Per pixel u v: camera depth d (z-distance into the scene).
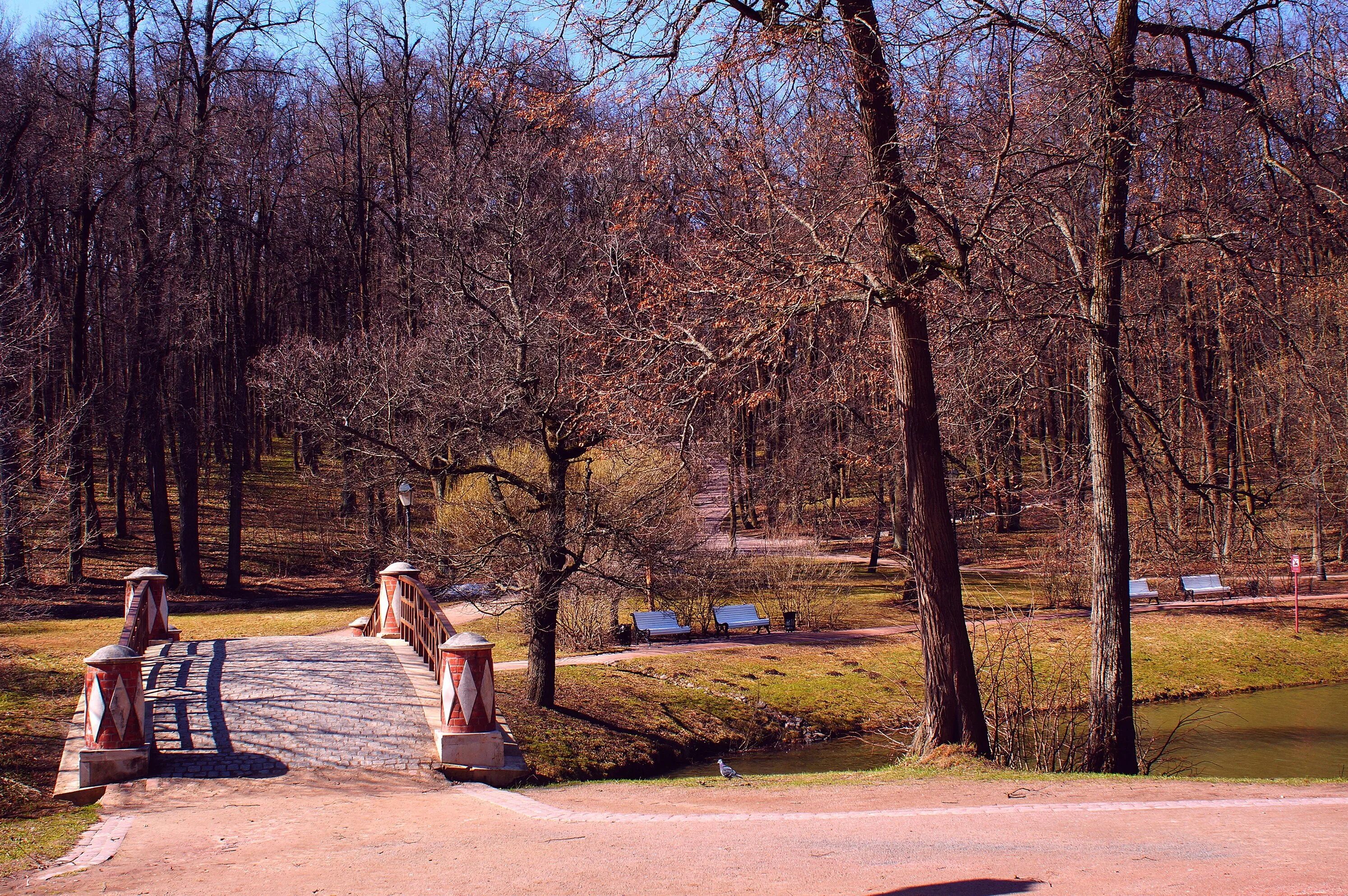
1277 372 29.67
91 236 40.72
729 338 13.74
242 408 45.56
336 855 7.71
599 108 14.29
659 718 20.92
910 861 6.60
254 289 47.19
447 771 11.66
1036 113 13.17
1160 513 24.53
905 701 23.73
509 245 18.75
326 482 45.97
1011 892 5.56
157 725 13.27
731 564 29.22
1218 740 21.42
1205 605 33.66
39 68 34.81
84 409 30.92
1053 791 9.73
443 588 20.70
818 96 12.73
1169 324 19.34
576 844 7.79
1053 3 12.38
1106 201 14.27
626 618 30.31
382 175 48.00
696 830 8.23
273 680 16.12
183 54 37.44
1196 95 13.62
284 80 42.53
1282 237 14.02
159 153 35.59
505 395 18.62
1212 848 6.58
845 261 12.79
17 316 27.56
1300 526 40.28
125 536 42.22
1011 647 21.50
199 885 6.82
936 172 12.48
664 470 20.77
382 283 46.09
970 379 15.20
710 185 14.53
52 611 29.73
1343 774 17.97
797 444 35.56
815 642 28.12
